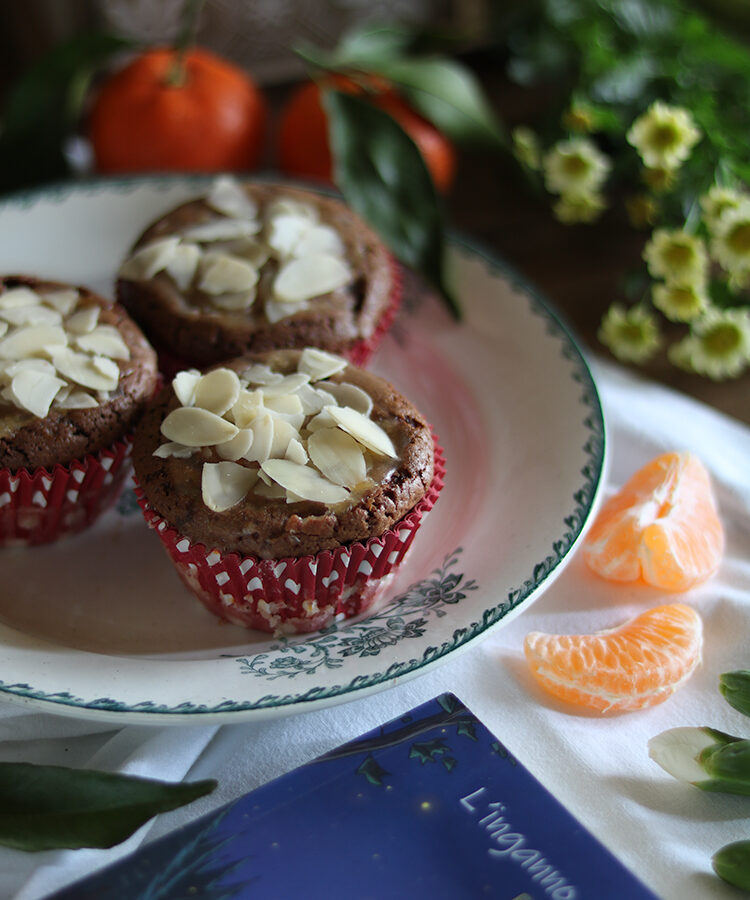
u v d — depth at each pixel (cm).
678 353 47
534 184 50
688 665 37
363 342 43
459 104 49
